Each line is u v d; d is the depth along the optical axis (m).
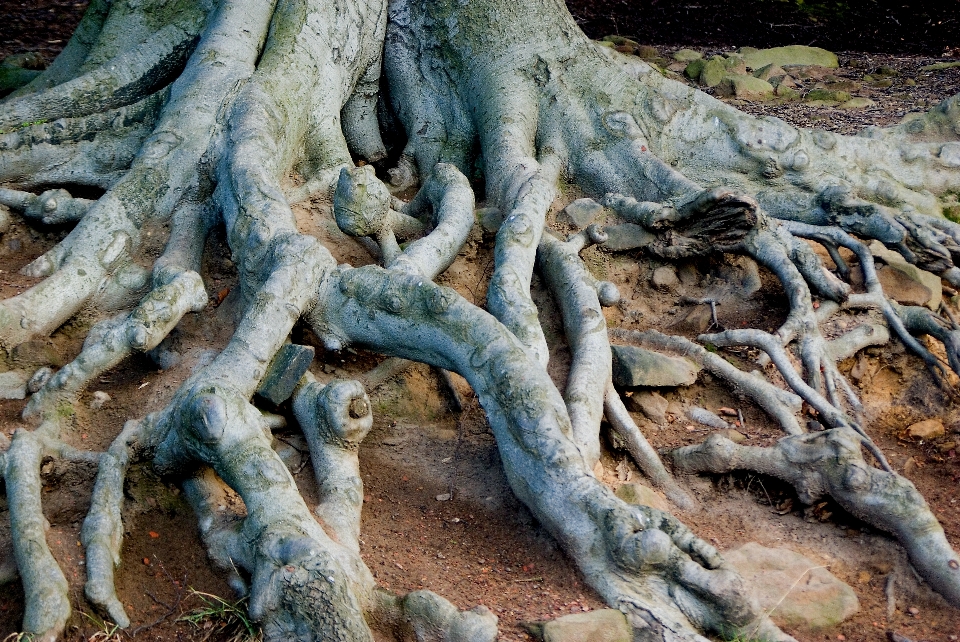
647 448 4.70
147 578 3.82
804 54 12.43
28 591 3.53
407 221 5.75
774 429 5.03
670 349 5.32
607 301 5.34
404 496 4.41
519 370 4.15
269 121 5.75
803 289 5.51
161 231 5.56
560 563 3.98
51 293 5.08
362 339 4.62
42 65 9.42
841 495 4.38
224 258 5.52
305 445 4.46
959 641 3.88
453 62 6.81
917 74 11.85
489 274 5.66
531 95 6.54
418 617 3.50
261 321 4.44
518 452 4.07
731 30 14.40
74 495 4.10
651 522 3.82
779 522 4.52
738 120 6.52
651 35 14.05
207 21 6.51
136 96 6.57
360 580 3.56
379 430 4.77
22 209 5.95
